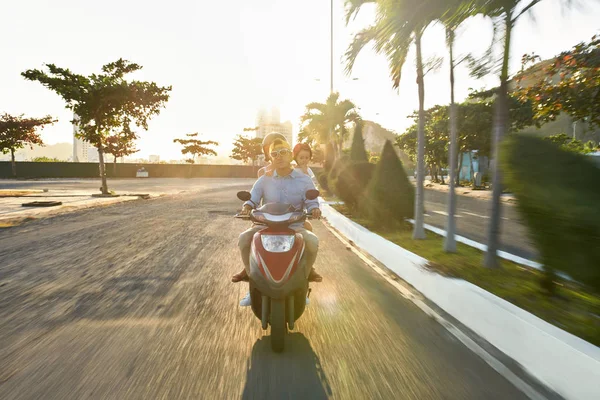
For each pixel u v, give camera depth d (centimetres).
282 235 406
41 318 487
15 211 1689
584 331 414
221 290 611
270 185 472
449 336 445
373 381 342
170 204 2167
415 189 1098
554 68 965
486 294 461
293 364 372
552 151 435
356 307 543
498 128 671
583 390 307
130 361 373
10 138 4469
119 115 2556
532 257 866
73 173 6194
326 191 2727
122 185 4212
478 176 3641
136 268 753
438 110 3734
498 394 325
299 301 437
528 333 372
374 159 5212
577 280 415
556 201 406
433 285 575
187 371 355
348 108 3039
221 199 2531
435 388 332
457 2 613
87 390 321
